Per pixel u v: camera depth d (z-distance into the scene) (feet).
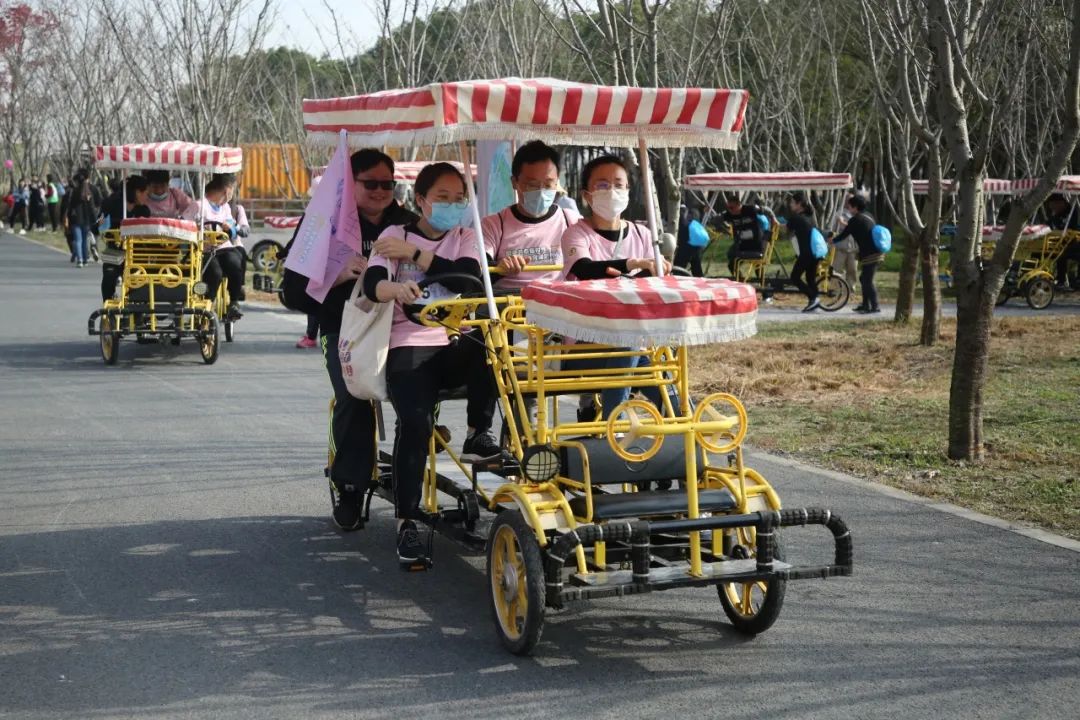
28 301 62.64
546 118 16.34
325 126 19.61
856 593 18.21
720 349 45.42
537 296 15.21
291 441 29.17
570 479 15.39
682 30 56.18
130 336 48.55
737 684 14.82
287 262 19.45
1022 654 15.76
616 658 15.69
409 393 18.24
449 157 59.93
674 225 37.96
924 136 38.01
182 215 45.73
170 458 27.35
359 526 21.66
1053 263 63.87
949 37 25.84
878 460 26.78
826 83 78.79
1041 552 20.18
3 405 33.65
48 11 100.99
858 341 47.83
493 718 13.79
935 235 45.57
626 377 16.42
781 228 76.48
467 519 17.54
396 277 18.48
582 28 59.21
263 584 18.76
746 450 28.02
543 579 14.79
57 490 24.41
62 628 16.75
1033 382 37.14
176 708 14.06
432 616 17.35
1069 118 24.06
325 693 14.51
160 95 69.56
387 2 52.06
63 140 127.54
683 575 14.83
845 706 14.14
